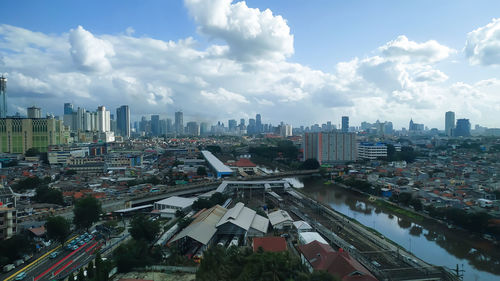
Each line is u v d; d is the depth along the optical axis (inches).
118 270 3218.5
